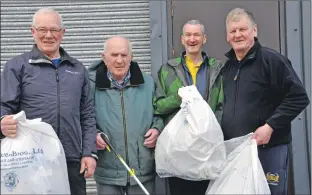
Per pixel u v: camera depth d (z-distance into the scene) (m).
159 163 3.17
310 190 4.18
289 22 4.24
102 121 3.34
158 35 4.30
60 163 2.90
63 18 4.37
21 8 4.37
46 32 3.03
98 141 3.26
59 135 3.02
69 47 4.38
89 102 3.26
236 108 3.17
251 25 3.15
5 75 3.01
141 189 3.36
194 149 3.01
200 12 4.31
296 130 4.18
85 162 3.10
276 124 3.00
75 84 3.11
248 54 3.16
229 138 3.20
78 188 3.13
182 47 4.31
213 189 3.05
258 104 3.12
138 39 4.34
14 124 2.83
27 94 3.01
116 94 3.38
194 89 3.22
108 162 3.32
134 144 3.32
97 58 4.37
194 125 3.03
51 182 2.84
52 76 3.05
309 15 4.21
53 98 3.01
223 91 3.33
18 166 2.79
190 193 3.43
